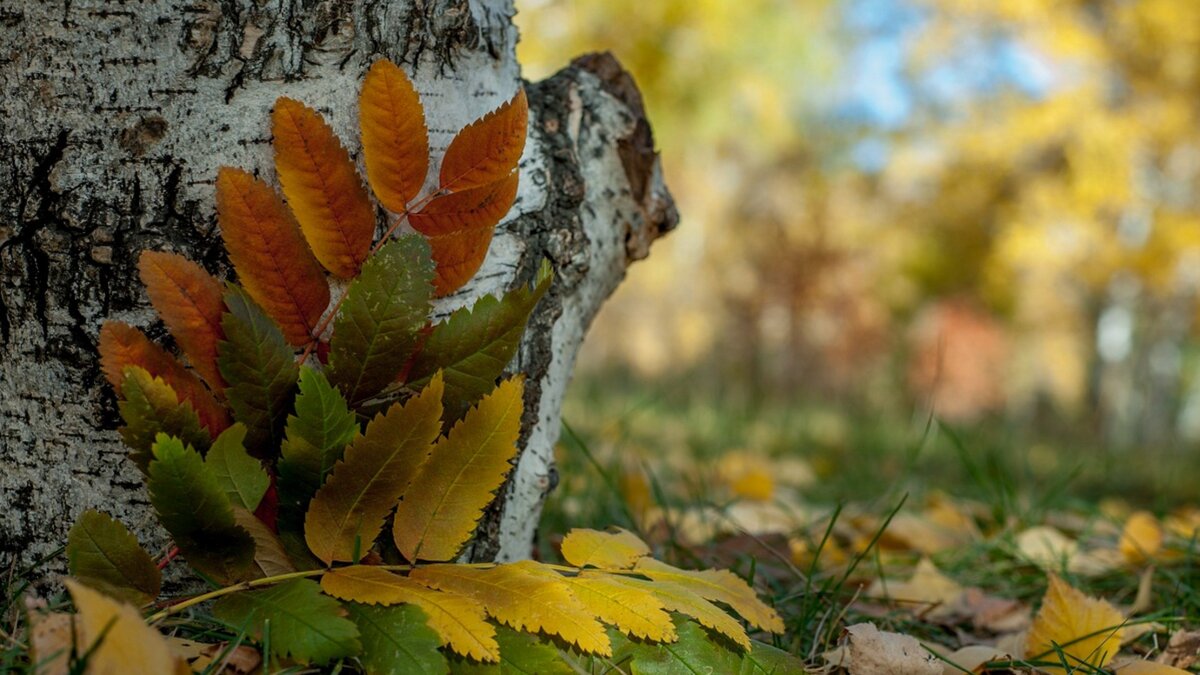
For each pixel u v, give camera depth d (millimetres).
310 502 510
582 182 604
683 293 5438
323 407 504
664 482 1224
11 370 536
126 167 531
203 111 533
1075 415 5879
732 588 552
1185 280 5098
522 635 507
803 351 5383
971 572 776
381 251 517
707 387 3947
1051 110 4641
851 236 5551
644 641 525
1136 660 568
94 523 500
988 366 5500
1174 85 4457
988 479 1310
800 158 5570
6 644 496
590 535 556
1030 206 4918
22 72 529
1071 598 596
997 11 4641
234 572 504
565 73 631
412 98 526
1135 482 1774
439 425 509
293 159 519
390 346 518
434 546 519
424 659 482
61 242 530
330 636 477
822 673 561
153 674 452
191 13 530
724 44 3432
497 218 544
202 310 509
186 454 484
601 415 2061
